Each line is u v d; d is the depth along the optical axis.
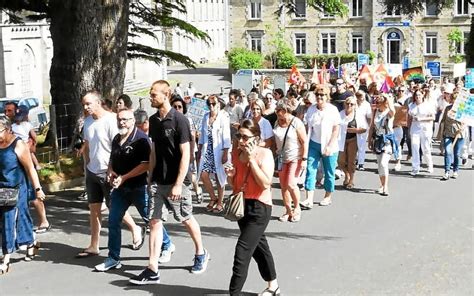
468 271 11.05
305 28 89.50
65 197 16.84
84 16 20.02
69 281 10.68
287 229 13.79
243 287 10.26
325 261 11.59
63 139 20.12
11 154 11.19
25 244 11.52
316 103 15.79
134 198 11.16
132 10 27.83
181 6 27.75
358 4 87.50
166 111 10.40
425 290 10.17
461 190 18.00
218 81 76.88
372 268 11.21
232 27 92.25
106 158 11.59
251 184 9.45
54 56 22.88
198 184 16.44
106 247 12.54
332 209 15.68
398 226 14.00
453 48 84.38
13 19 26.06
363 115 17.73
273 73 72.19
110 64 20.17
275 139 14.60
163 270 11.12
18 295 10.09
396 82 32.47
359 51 88.19
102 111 11.67
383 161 17.23
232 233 13.51
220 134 15.31
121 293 10.12
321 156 15.83
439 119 24.91
